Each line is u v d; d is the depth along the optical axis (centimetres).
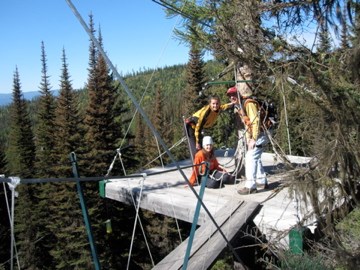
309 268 348
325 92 284
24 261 2227
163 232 2130
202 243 412
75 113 2638
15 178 176
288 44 312
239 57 332
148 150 2820
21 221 2238
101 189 631
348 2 304
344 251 310
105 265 1962
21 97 3788
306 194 303
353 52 280
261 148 536
